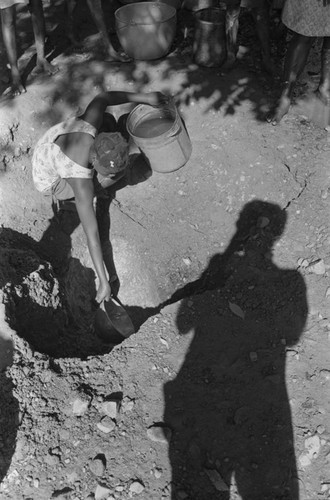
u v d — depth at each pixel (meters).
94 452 3.41
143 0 6.04
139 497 3.22
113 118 4.87
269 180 4.70
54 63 5.45
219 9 5.28
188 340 3.92
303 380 3.60
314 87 5.13
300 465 3.28
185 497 3.20
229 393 3.61
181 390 3.65
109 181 4.57
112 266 4.80
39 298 4.17
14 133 4.88
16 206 4.74
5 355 3.71
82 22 5.95
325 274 4.05
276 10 5.65
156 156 4.69
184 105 5.17
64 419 3.54
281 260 4.25
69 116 5.18
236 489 3.23
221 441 3.41
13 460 3.38
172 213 4.87
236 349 3.83
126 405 3.59
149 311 4.71
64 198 4.61
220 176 4.84
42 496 3.28
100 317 4.43
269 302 4.05
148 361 3.81
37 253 4.63
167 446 3.40
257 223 4.52
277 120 4.89
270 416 3.47
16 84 5.08
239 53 5.48
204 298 4.15
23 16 6.04
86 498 3.25
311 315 3.89
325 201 4.43
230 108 5.07
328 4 4.21
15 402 3.54
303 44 4.57
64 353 4.20
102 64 5.45
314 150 4.73
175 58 5.50
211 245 4.75
